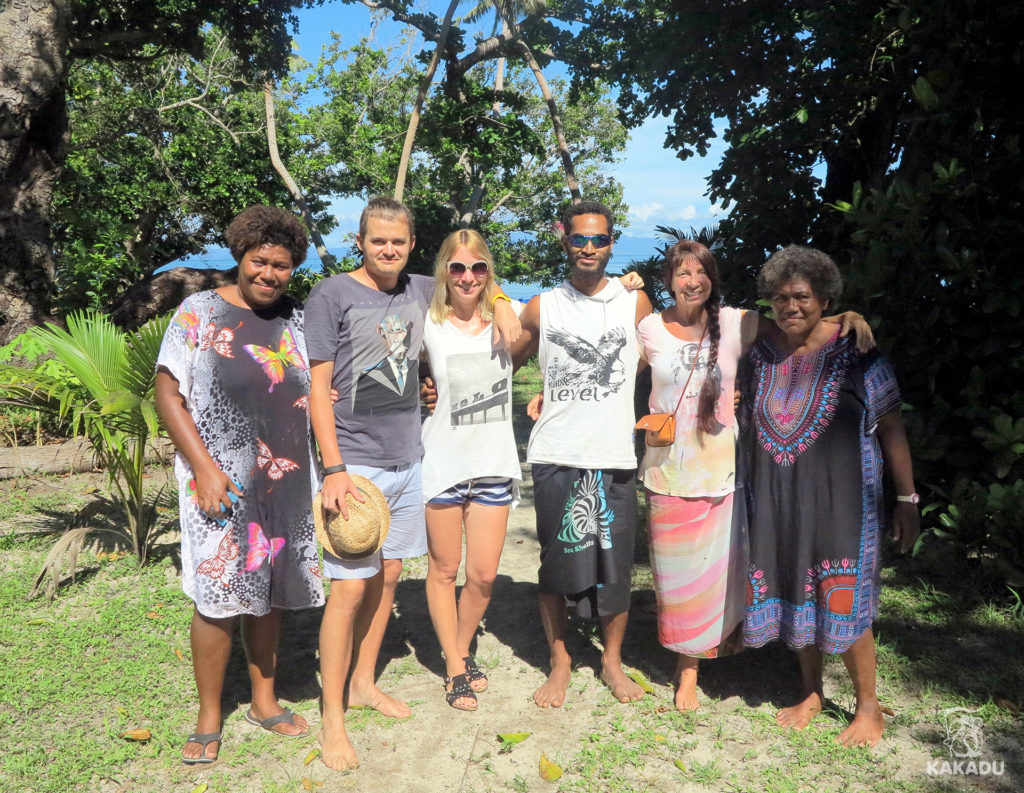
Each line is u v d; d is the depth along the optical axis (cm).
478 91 1800
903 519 312
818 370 307
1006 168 491
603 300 333
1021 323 477
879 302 512
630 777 297
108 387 466
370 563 308
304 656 392
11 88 1080
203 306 292
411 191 2656
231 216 2569
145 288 1377
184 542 294
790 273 296
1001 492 435
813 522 306
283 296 308
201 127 2542
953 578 464
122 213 2377
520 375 1320
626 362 331
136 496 485
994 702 339
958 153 512
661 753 311
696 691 352
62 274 1441
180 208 2527
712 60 917
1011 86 508
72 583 463
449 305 333
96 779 296
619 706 345
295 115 2716
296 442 301
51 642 395
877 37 739
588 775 297
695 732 326
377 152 2734
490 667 382
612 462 329
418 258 1727
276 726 324
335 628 307
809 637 313
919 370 518
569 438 330
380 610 337
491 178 2436
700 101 978
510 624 432
